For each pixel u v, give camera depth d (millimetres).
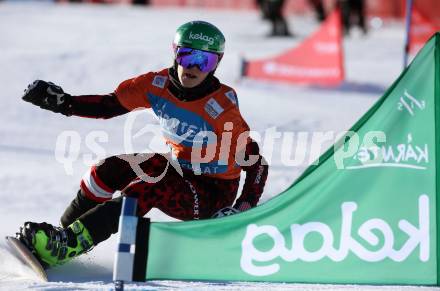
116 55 41031
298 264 9039
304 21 70000
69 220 10766
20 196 16172
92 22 59812
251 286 9680
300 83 36906
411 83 9297
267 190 16984
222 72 38844
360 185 9141
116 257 8250
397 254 9125
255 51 47750
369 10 72000
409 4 25359
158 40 50156
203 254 8891
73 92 33500
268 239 9023
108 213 9977
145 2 80062
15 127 25828
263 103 31250
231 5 78688
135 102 10680
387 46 51438
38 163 20219
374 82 37906
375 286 9688
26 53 41406
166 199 10336
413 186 9188
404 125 9242
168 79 10648
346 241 9094
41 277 9727
